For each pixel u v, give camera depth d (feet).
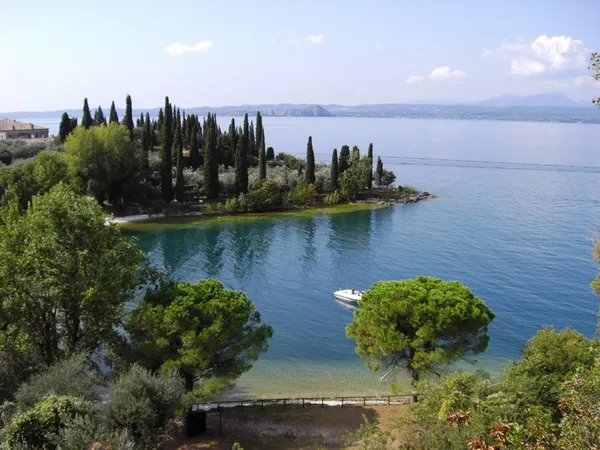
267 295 224.33
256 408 122.62
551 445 60.18
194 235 330.13
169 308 103.86
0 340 105.29
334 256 287.28
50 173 323.37
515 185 574.56
